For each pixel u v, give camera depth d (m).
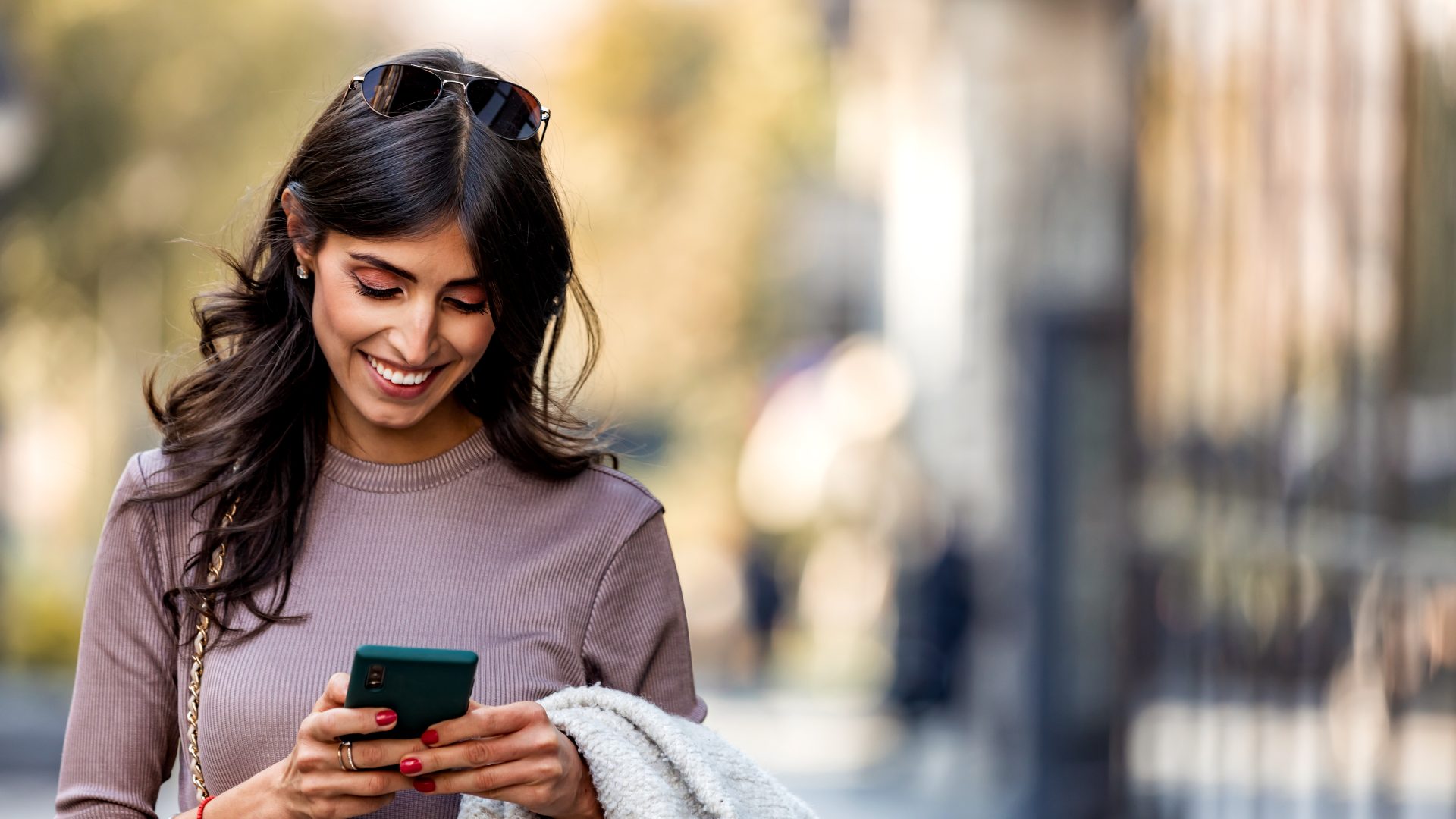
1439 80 4.71
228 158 21.31
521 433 3.05
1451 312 4.74
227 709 2.83
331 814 2.55
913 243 22.83
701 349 34.81
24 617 15.26
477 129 2.78
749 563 23.84
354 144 2.73
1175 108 6.57
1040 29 12.38
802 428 28.38
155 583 2.92
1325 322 5.23
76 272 21.11
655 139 34.75
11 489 21.33
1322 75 5.31
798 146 34.53
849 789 13.61
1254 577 5.69
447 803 2.88
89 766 2.87
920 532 17.27
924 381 21.02
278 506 2.91
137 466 2.98
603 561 3.05
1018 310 12.73
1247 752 5.75
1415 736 4.73
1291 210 5.43
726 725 17.23
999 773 13.24
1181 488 6.45
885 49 26.03
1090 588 10.06
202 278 3.29
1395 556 4.75
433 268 2.73
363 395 2.82
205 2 21.45
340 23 22.42
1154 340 6.71
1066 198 11.39
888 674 17.33
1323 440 5.22
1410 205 4.76
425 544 2.97
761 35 34.62
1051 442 10.12
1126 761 6.65
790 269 34.06
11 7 20.17
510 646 2.92
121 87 20.95
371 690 2.47
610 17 34.72
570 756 2.70
